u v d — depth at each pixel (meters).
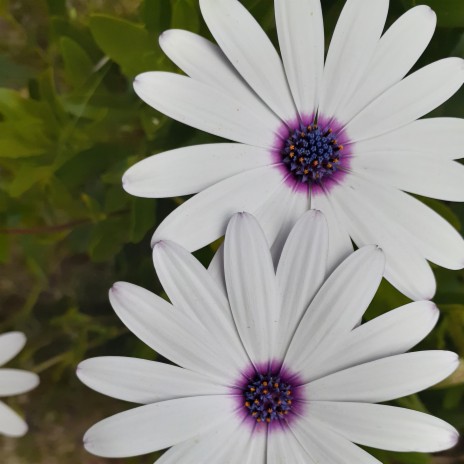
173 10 0.29
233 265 0.28
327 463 0.29
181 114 0.28
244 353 0.28
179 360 0.28
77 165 0.31
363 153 0.29
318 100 0.29
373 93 0.29
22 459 0.35
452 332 0.31
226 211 0.28
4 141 0.30
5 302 0.34
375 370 0.28
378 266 0.28
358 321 0.28
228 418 0.29
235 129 0.28
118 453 0.28
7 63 0.31
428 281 0.29
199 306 0.28
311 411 0.29
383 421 0.28
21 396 0.34
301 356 0.28
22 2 0.31
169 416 0.28
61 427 0.35
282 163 0.29
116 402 0.34
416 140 0.29
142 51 0.30
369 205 0.29
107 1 0.30
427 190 0.29
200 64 0.28
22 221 0.32
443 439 0.28
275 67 0.28
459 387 0.31
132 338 0.33
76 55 0.30
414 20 0.28
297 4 0.28
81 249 0.33
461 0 0.29
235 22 0.28
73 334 0.33
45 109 0.30
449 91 0.29
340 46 0.28
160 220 0.31
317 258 0.28
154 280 0.32
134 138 0.31
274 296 0.28
